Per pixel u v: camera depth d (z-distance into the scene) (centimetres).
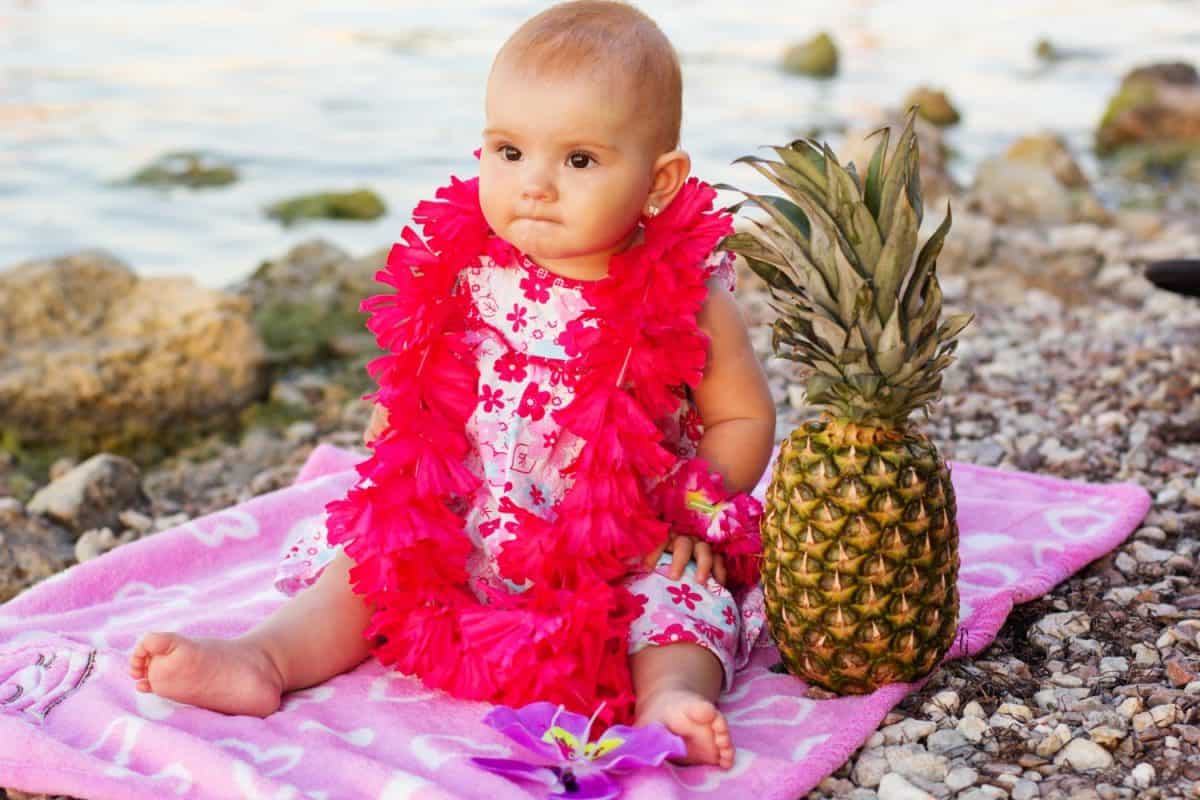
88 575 330
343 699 273
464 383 275
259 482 450
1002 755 252
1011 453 427
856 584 250
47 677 276
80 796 241
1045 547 336
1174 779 240
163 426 520
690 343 266
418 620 271
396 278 275
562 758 239
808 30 1638
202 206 867
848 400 247
